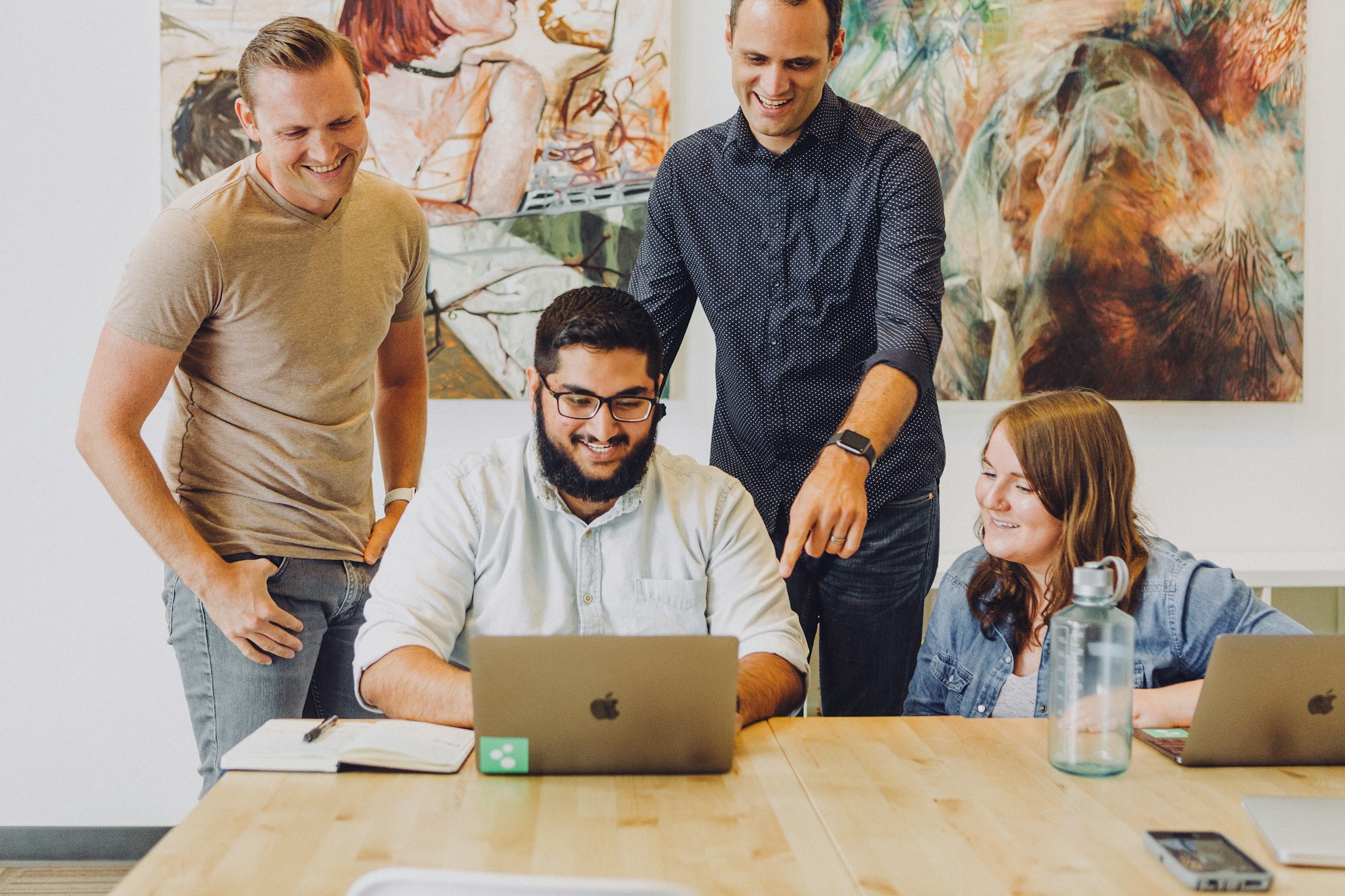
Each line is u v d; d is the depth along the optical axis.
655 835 0.97
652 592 1.51
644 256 2.08
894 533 1.91
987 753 1.22
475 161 2.53
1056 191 2.60
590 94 2.53
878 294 1.84
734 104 2.58
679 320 2.08
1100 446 1.55
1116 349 2.63
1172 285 2.64
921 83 2.55
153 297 1.54
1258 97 2.65
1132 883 0.89
